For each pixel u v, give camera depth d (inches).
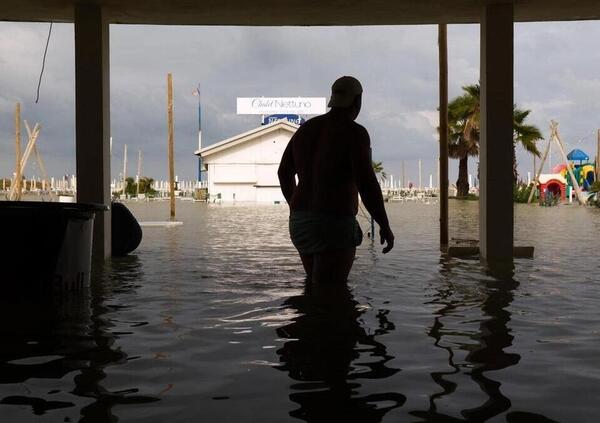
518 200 1483.8
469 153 1549.0
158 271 256.2
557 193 1478.8
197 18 347.3
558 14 336.8
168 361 117.0
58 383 103.1
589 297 188.4
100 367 113.0
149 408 91.0
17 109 993.5
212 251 342.6
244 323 150.8
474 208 1023.6
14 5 320.5
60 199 773.3
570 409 90.2
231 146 1647.4
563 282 220.2
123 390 99.4
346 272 192.4
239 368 112.0
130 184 2378.2
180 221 687.7
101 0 312.3
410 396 96.1
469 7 325.1
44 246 189.2
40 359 118.4
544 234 465.1
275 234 480.7
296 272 250.5
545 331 141.5
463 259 298.7
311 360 117.2
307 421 85.8
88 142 317.7
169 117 813.2
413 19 350.6
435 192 2048.5
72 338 135.9
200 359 118.3
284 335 137.8
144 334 139.6
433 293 195.3
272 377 106.3
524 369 110.8
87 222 207.5
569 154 1761.8
